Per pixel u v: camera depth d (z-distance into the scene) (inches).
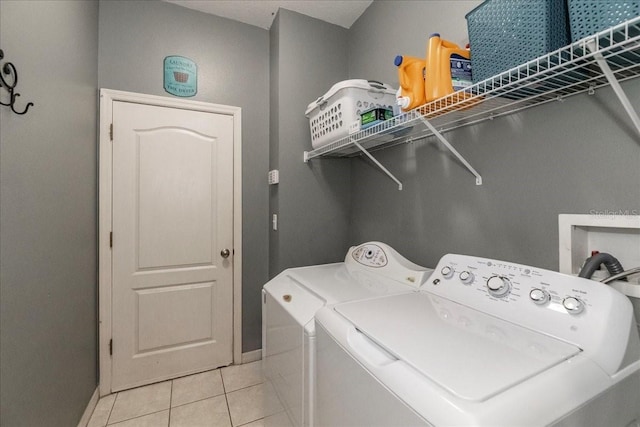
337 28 91.4
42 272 45.6
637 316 33.5
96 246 73.8
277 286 60.2
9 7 37.0
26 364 41.1
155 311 81.1
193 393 76.4
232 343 89.8
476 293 40.2
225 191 88.1
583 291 31.4
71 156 57.2
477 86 38.3
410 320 35.7
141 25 78.5
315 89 88.2
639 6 24.8
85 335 66.1
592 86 37.7
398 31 71.1
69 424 56.2
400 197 70.7
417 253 65.8
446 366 25.5
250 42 91.1
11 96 37.3
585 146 38.7
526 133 45.3
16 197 38.8
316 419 40.1
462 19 54.5
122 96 76.2
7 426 36.8
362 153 84.2
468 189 54.3
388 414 25.9
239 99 89.6
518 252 46.3
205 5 82.7
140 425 65.1
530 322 32.9
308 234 87.3
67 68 54.8
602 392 24.8
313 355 41.0
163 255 81.7
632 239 35.3
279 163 84.0
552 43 31.8
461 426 19.9
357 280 57.4
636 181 34.3
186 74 83.0
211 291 87.2
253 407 71.1
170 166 82.0
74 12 58.3
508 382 23.1
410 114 49.5
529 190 44.9
